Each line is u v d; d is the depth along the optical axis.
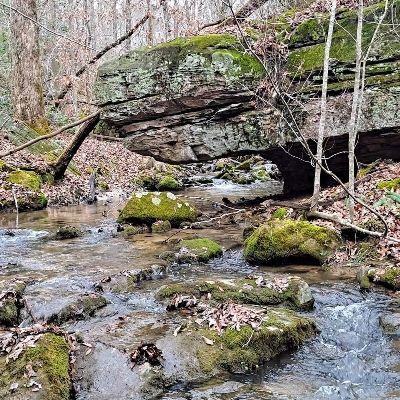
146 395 4.43
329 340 5.62
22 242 10.19
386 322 5.79
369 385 4.72
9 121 18.72
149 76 12.13
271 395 4.49
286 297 6.35
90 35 28.19
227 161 25.25
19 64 19.81
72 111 26.12
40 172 16.47
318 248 8.07
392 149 11.81
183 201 11.70
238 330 5.25
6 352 4.71
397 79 10.99
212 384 4.65
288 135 11.67
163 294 6.51
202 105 11.98
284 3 14.48
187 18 25.38
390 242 8.01
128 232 10.73
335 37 11.41
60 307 6.03
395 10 10.98
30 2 19.45
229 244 9.45
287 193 14.17
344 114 11.30
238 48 11.63
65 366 4.61
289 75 11.60
